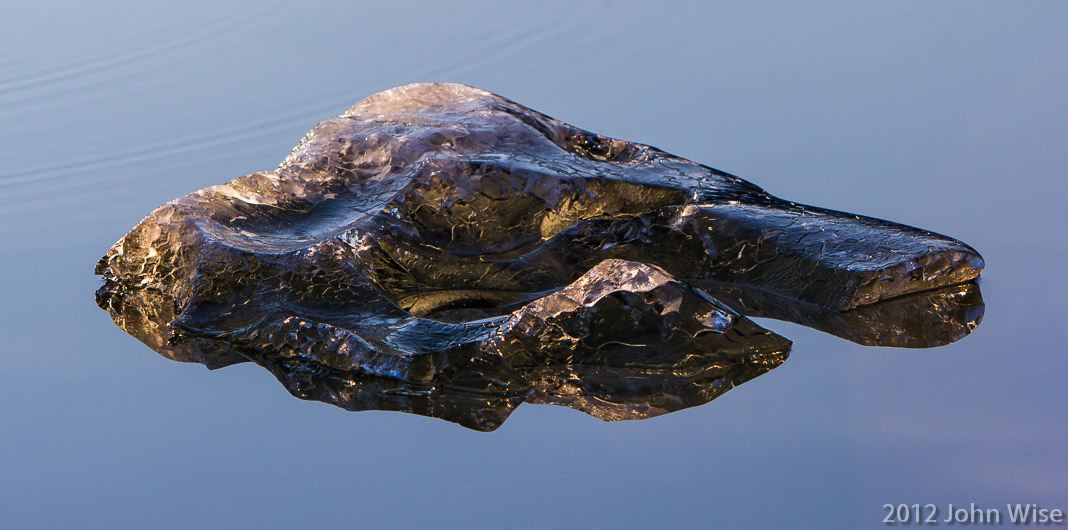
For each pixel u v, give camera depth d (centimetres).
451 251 371
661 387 303
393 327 322
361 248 355
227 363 321
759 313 344
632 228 383
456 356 305
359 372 311
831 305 344
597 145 434
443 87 442
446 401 300
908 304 344
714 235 371
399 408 297
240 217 366
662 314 310
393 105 434
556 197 379
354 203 381
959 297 346
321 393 305
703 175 411
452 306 355
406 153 389
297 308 331
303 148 409
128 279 367
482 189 372
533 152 399
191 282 344
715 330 310
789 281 356
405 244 364
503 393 303
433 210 371
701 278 368
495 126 407
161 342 336
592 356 311
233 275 340
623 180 387
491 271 369
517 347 308
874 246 355
